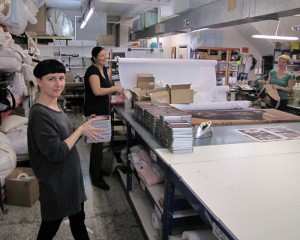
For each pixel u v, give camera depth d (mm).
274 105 4234
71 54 8461
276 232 998
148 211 2418
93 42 8508
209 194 1258
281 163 1642
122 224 2443
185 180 1393
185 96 3182
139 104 2641
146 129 2307
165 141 1883
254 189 1313
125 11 9625
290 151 1856
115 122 3564
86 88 2973
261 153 1807
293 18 7324
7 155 2650
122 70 3684
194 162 1627
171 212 1707
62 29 7617
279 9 2928
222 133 2277
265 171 1521
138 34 9070
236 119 2723
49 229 1641
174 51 10180
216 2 4012
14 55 2529
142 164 2352
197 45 8664
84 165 3750
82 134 1613
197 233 1553
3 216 2512
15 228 2350
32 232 2305
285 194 1273
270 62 8930
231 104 3383
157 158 1802
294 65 8344
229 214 1104
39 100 1537
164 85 3521
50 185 1542
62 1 7945
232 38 9328
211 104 3289
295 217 1093
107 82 3088
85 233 1810
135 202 2564
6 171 2619
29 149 1530
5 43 2527
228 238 1016
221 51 8359
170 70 3828
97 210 2658
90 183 3195
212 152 1804
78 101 7570
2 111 2697
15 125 3223
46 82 1482
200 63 3920
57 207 1579
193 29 5035
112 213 2613
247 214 1106
